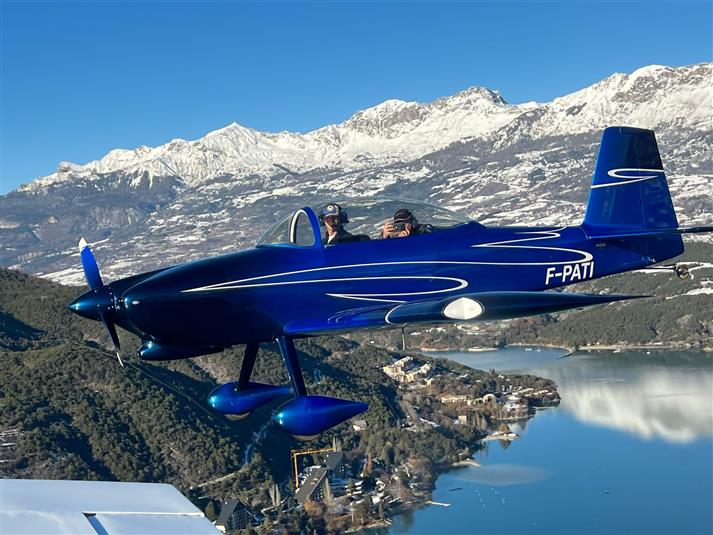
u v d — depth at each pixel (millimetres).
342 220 11172
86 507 3984
